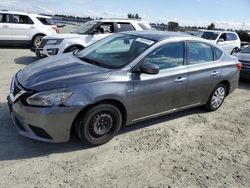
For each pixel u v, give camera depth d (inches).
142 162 166.4
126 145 182.9
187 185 150.0
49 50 397.1
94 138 173.6
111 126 179.0
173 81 202.7
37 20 555.5
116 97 171.0
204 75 227.5
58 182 141.9
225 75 248.2
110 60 190.1
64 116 156.3
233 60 259.4
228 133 218.1
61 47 389.7
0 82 289.1
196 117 241.8
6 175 143.3
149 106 194.1
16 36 536.7
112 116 176.6
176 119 233.1
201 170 164.7
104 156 168.2
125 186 143.9
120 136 193.6
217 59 242.7
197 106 243.8
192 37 223.6
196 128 220.8
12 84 175.9
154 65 179.6
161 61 197.0
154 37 204.5
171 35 213.6
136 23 448.5
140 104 187.3
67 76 165.2
